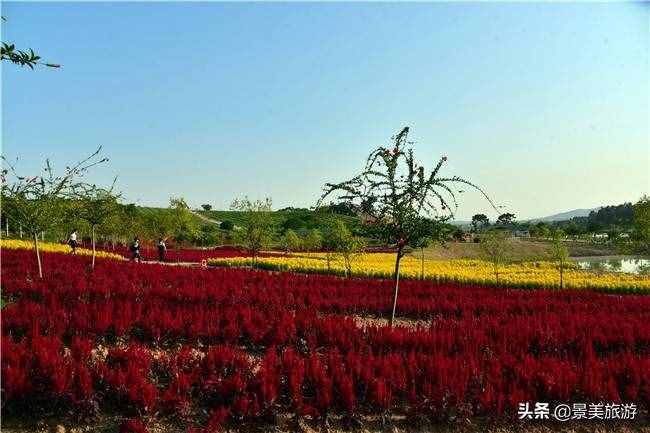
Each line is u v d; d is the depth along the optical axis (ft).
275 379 20.12
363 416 20.35
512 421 20.51
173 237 151.84
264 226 94.17
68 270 51.37
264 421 19.27
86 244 128.06
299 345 28.86
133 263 67.10
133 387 18.69
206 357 21.71
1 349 19.81
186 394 19.67
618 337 31.71
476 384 21.52
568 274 94.48
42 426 18.19
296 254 129.80
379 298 47.21
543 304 45.44
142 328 29.12
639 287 76.18
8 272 47.65
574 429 20.70
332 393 20.36
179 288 41.55
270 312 33.42
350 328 28.55
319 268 90.68
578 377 22.34
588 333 31.78
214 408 19.83
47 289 37.24
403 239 31.22
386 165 29.94
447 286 60.18
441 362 21.93
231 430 18.62
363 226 32.17
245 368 21.88
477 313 44.65
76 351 21.56
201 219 295.69
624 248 109.91
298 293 45.65
